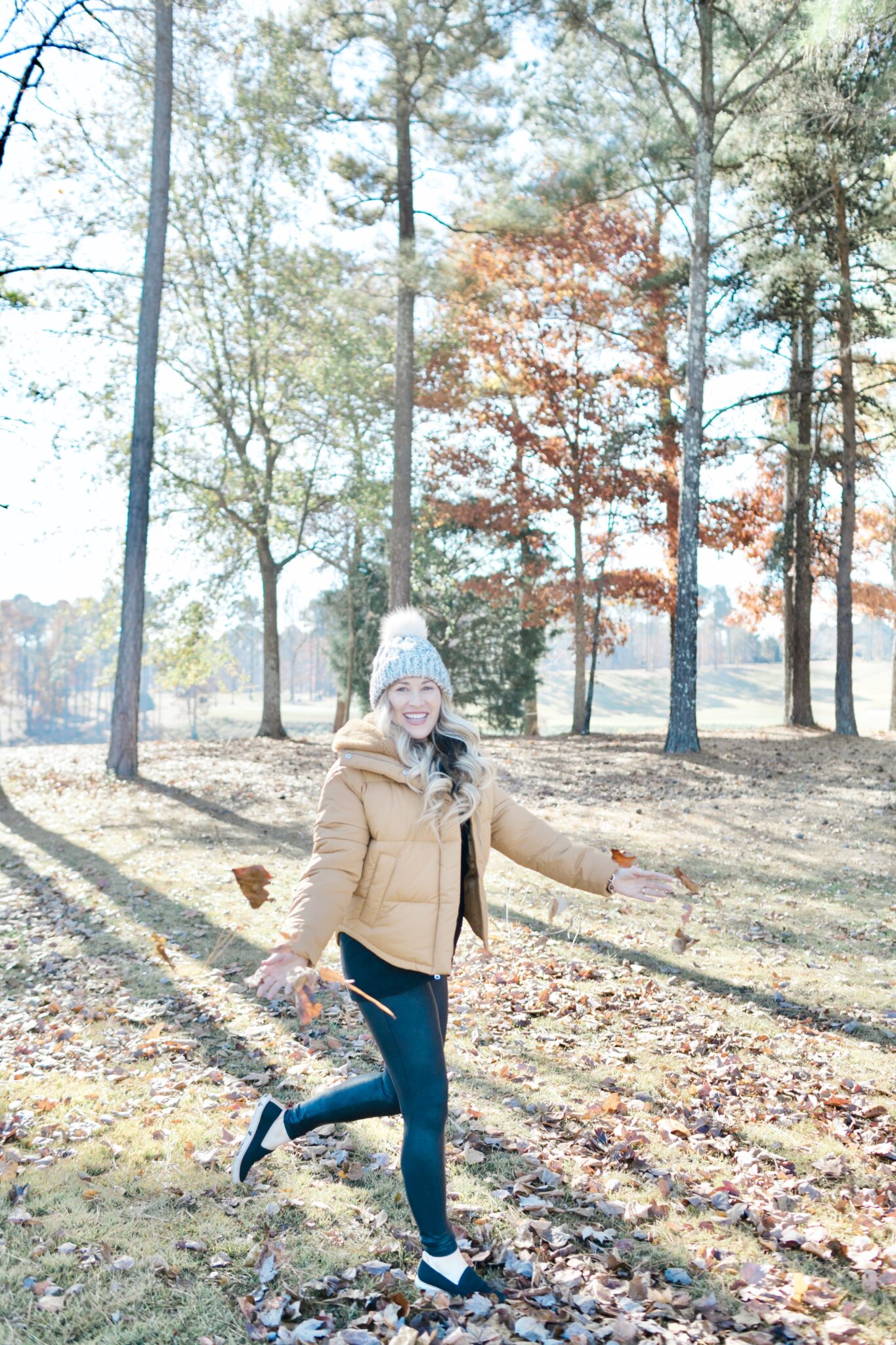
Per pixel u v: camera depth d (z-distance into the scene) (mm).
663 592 25922
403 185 17766
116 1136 3787
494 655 31062
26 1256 2928
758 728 23797
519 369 26156
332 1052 4730
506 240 18641
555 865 2996
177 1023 5184
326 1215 3191
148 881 8906
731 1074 4504
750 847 10148
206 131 19516
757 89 16047
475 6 15086
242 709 103938
